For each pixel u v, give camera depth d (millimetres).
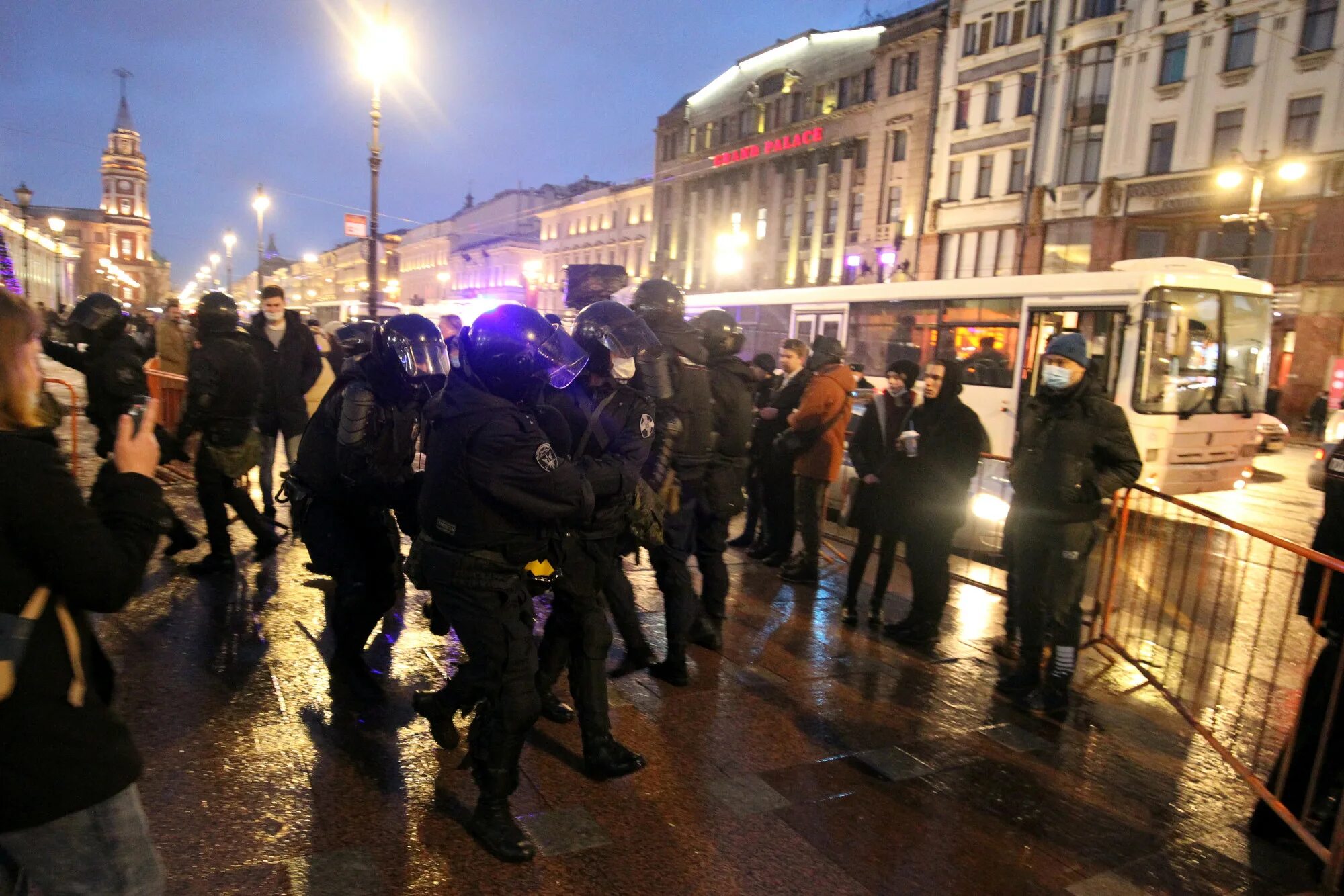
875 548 7988
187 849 2711
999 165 33156
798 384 6922
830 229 42062
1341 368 23562
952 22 34656
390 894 2590
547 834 2990
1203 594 7160
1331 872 3035
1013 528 4598
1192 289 10539
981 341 12070
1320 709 3371
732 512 4789
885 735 4008
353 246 101125
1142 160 28641
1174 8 27438
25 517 1456
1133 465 4301
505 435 2639
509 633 2846
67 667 1542
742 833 3100
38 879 1573
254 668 4090
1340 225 24234
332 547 3777
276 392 6410
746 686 4449
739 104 48000
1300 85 24797
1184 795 3709
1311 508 12305
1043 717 4398
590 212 62719
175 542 5668
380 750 3457
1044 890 2924
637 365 3373
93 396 5637
